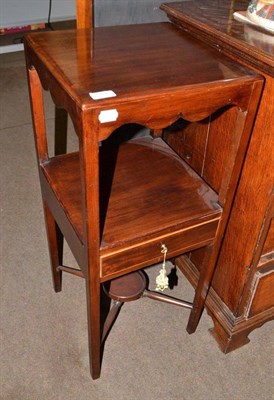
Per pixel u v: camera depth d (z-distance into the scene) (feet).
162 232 2.67
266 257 3.23
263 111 2.60
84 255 2.59
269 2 2.62
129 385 3.50
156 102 2.10
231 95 2.31
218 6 3.21
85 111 1.93
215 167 3.33
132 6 3.22
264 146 2.68
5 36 9.58
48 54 2.40
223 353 3.78
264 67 2.40
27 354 3.68
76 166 3.17
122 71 2.27
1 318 3.97
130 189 2.96
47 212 3.55
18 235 4.89
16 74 8.49
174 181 3.06
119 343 3.81
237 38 2.55
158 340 3.85
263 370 3.67
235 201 3.14
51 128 6.79
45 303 4.13
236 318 3.59
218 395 3.47
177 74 2.28
